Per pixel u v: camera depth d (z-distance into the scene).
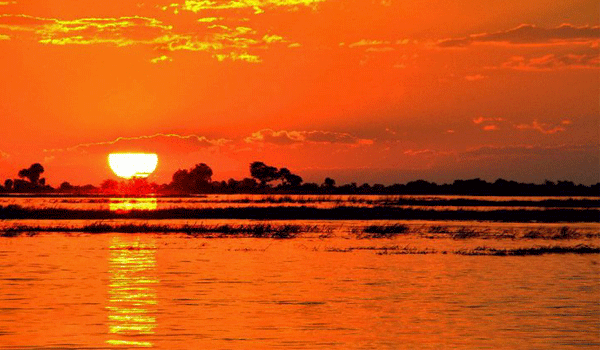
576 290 59.72
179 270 69.94
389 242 98.81
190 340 43.22
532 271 70.38
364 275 67.44
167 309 51.50
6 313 49.84
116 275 66.44
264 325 46.97
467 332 45.44
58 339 43.09
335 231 115.12
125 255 81.38
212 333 44.84
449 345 42.53
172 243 95.06
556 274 68.44
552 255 83.69
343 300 55.22
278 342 42.97
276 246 92.25
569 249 88.06
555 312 51.12
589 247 91.31
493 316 49.91
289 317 49.34
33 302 53.50
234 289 59.53
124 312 50.34
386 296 56.91
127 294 56.91
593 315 50.16
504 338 44.09
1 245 91.19
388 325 47.25
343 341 43.28
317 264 75.06
